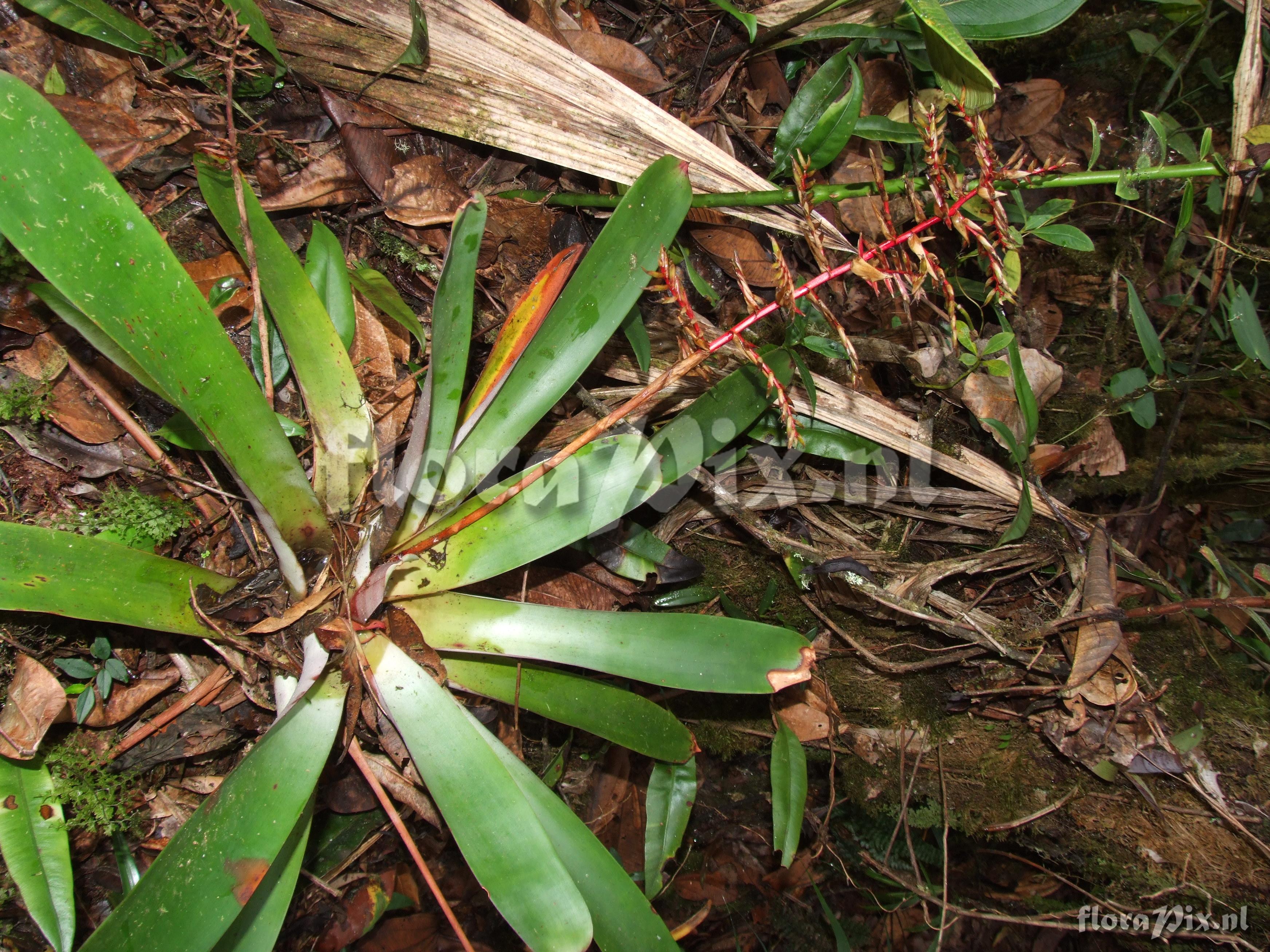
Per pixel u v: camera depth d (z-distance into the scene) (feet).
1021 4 2.62
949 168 2.13
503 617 2.59
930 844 3.85
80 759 2.57
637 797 3.47
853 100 2.71
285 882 2.38
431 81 2.77
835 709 3.22
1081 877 3.51
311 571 2.54
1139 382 3.24
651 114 2.82
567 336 2.56
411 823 3.24
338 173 2.80
